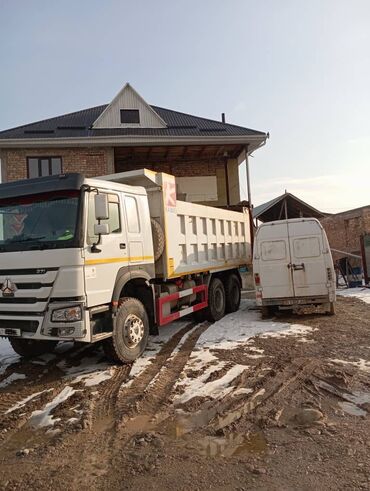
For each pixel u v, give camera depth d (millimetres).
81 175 5906
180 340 8102
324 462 3412
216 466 3451
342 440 3768
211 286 10117
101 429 4316
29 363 7043
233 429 4113
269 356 6641
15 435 4293
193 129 17500
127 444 3938
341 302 12227
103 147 16125
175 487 3182
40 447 3973
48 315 5715
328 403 4672
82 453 3803
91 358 7102
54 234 5852
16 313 5965
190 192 18344
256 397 4930
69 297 5648
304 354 6648
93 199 6047
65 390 5555
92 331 5906
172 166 18469
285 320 9656
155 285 7648
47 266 5734
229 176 18406
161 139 15836
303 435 3918
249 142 16219
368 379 5363
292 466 3381
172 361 6629
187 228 8961
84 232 5805
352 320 9305
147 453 3727
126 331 6547
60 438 4109
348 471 3258
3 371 6648
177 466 3480
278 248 9906
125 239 6707
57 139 15367
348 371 5688
